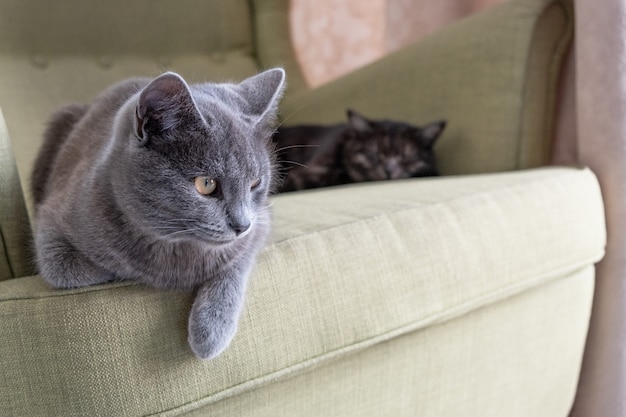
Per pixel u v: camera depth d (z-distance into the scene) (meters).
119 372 0.72
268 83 0.90
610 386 1.29
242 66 1.94
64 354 0.70
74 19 1.68
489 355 1.10
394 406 1.01
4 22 1.58
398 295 0.93
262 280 0.83
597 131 1.25
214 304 0.77
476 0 1.84
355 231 0.93
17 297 0.73
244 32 1.99
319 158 1.69
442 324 1.03
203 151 0.75
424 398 1.04
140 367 0.73
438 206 1.03
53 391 0.71
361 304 0.89
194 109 0.72
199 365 0.76
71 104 1.20
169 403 0.74
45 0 1.64
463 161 1.49
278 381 0.86
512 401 1.16
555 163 1.48
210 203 0.77
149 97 0.71
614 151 1.23
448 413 1.08
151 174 0.74
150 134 0.73
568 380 1.25
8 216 0.84
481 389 1.11
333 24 2.27
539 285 1.14
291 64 2.04
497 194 1.09
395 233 0.96
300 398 0.90
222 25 1.93
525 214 1.08
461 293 0.99
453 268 0.98
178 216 0.76
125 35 1.75
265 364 0.81
